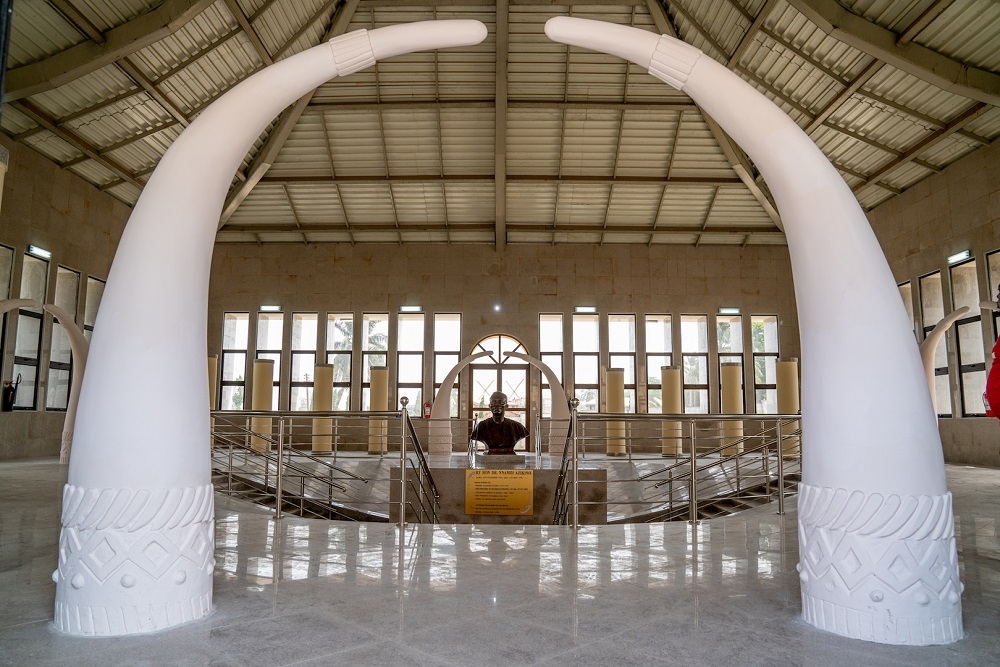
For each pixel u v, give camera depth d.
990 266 14.01
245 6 12.78
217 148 3.29
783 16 12.86
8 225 14.11
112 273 3.14
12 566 4.30
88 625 2.89
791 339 20.52
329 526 6.26
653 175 18.34
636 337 20.62
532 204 19.45
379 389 17.05
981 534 5.64
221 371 20.55
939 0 10.75
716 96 3.29
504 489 8.90
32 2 11.05
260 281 20.77
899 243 16.94
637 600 3.57
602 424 20.23
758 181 17.69
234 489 9.60
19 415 14.52
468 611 3.32
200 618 3.15
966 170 14.59
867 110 14.45
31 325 14.94
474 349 20.58
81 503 2.96
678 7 14.27
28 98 13.14
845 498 2.99
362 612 3.29
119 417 2.99
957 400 14.87
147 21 11.83
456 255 20.86
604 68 15.71
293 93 3.40
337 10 14.59
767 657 2.66
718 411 20.28
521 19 14.74
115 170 15.86
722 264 20.80
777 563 4.61
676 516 9.90
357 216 19.91
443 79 15.96
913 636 2.82
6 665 2.52
